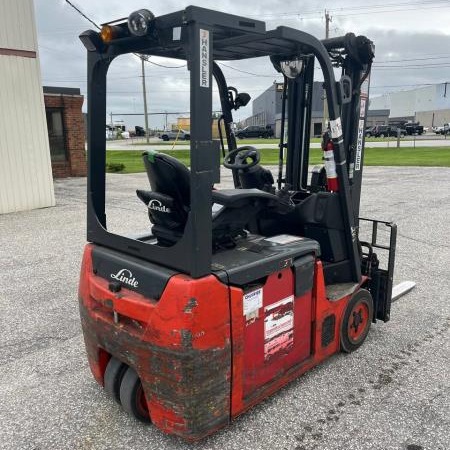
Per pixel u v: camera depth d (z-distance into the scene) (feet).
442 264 19.20
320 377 10.68
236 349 8.23
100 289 8.82
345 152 10.98
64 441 8.80
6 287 17.16
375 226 12.58
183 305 7.43
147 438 8.84
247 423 9.12
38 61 32.96
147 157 8.41
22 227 27.45
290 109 11.61
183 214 8.47
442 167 57.72
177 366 7.59
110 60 8.91
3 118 31.53
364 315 12.00
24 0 31.71
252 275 8.29
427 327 13.26
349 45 10.19
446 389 10.22
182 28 6.97
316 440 8.64
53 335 13.23
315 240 10.78
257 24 7.65
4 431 9.11
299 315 9.68
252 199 9.24
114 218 29.12
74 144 52.34
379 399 9.86
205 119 7.16
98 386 10.64
